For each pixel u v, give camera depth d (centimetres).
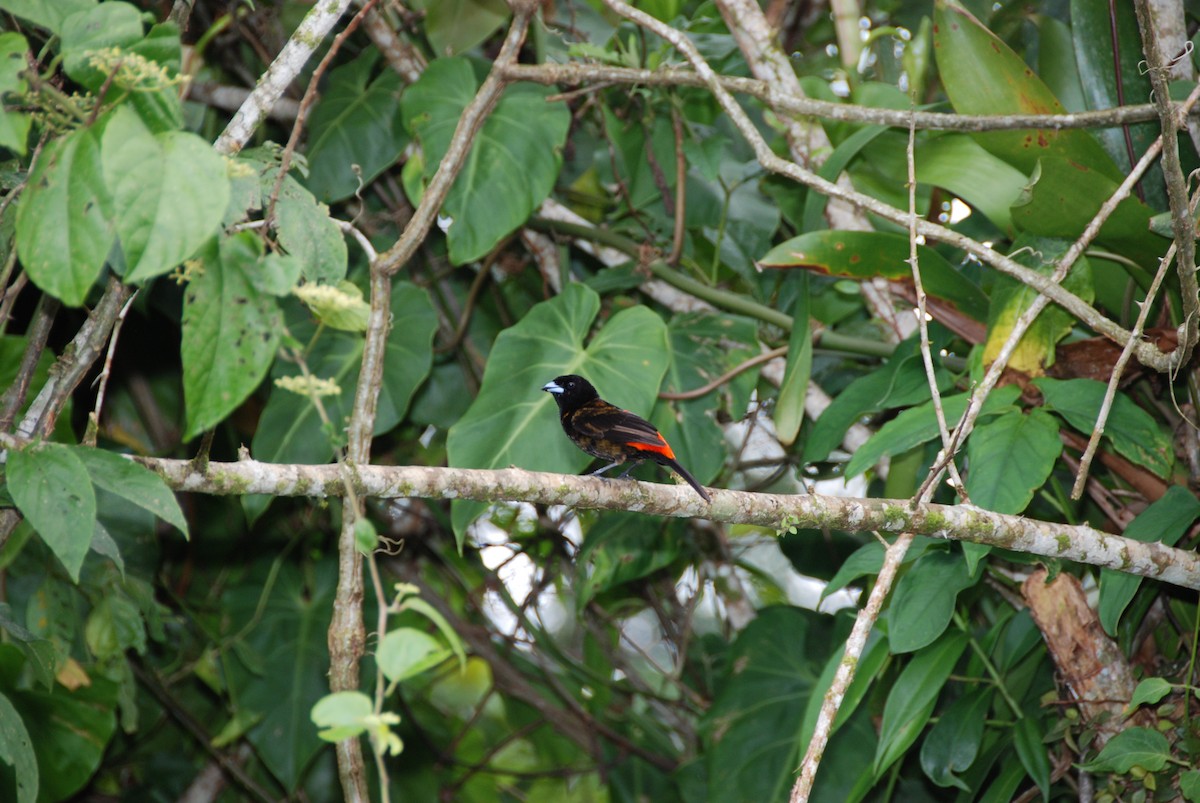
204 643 1456
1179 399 1039
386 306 848
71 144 523
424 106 1165
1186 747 877
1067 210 935
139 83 527
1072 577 955
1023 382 976
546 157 1157
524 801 1783
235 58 1444
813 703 962
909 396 993
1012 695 1065
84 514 586
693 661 1656
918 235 978
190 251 499
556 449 1009
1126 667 941
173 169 507
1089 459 789
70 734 1169
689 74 988
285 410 1195
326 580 1446
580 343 1066
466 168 1141
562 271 1364
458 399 1437
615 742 1598
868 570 934
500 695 1730
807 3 1561
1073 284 962
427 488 724
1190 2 1210
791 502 783
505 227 1132
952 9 1001
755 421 1366
